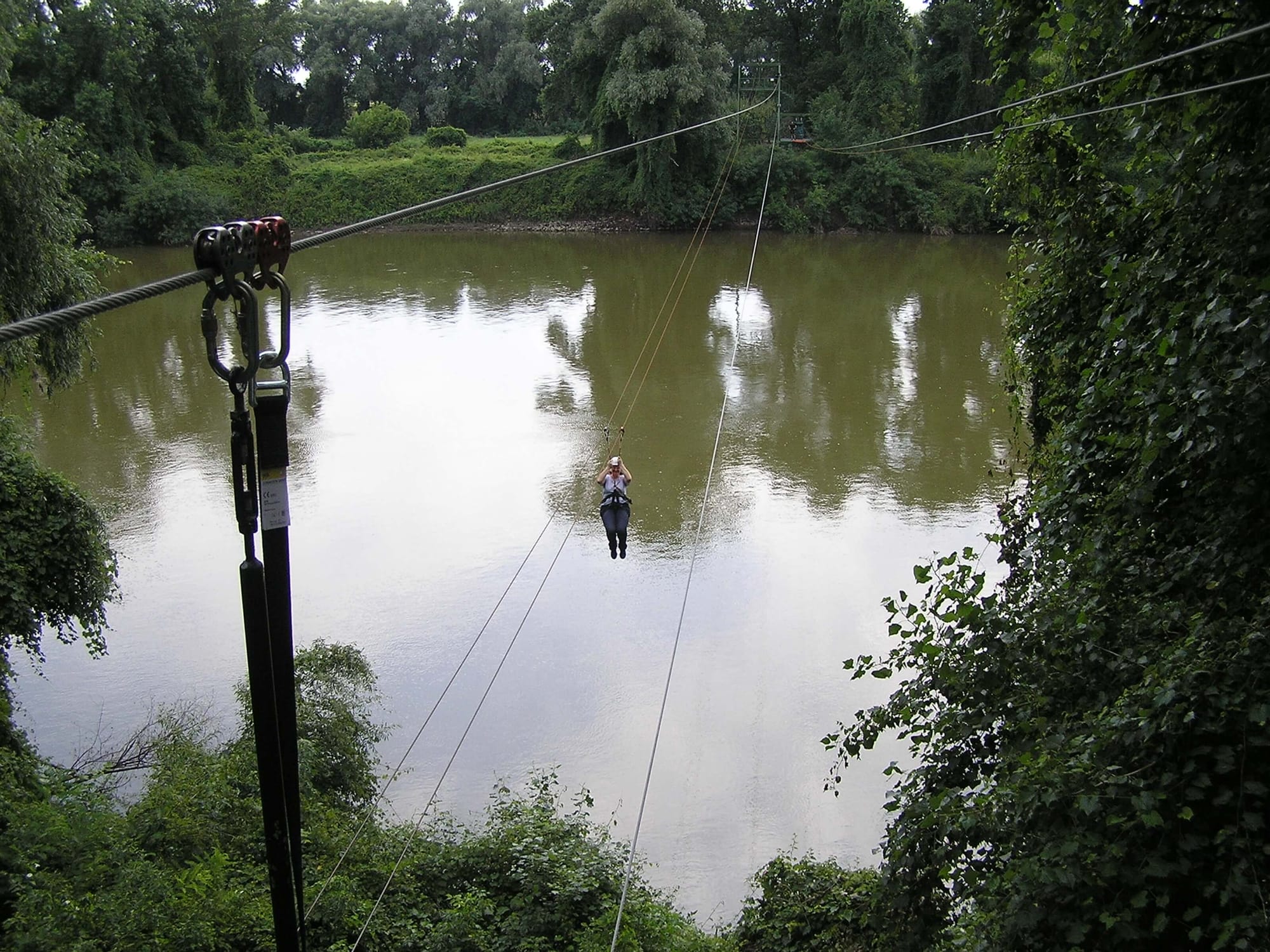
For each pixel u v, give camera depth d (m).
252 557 3.46
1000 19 10.54
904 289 47.81
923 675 8.44
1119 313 9.15
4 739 14.27
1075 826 6.59
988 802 7.26
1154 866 6.24
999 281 48.78
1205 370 6.71
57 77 56.94
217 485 25.86
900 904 8.13
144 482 26.02
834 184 65.31
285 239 3.44
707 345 38.81
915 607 8.35
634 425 30.52
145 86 61.12
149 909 10.56
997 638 7.93
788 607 19.91
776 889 12.96
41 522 15.46
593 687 17.55
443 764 15.74
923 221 64.06
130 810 13.17
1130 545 7.80
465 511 24.69
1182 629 7.56
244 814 13.21
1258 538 6.88
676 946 11.48
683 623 19.41
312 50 91.19
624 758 15.84
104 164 57.41
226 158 65.81
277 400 3.40
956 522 23.41
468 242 62.94
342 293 48.41
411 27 90.56
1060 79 10.28
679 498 25.14
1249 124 7.32
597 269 53.56
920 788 8.77
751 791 15.10
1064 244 10.51
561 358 37.53
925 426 29.80
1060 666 7.83
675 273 52.41
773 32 71.75
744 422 30.52
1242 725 6.28
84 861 11.56
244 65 68.25
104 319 43.41
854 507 24.33
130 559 21.89
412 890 12.60
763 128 66.56
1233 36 5.45
